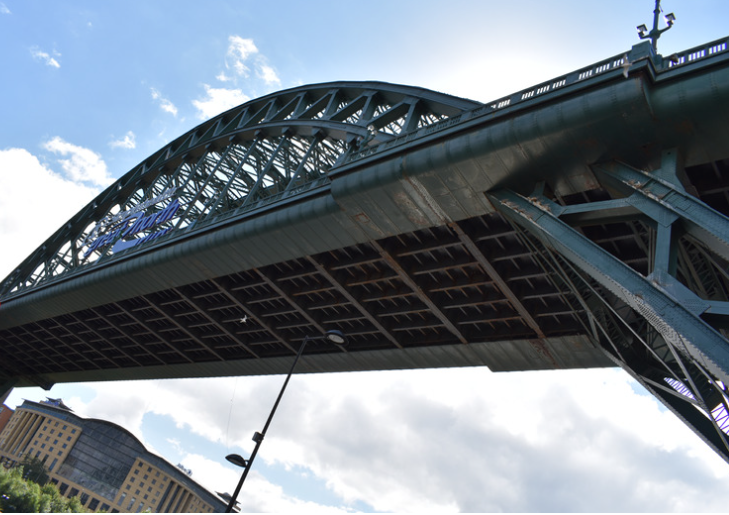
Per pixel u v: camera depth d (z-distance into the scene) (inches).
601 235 1253.1
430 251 1514.5
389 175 1267.2
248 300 2078.0
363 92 1861.5
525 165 1096.2
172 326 2527.1
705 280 1119.6
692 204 807.7
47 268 3201.3
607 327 1355.8
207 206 2186.3
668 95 923.4
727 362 637.3
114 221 2957.7
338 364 2201.0
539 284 1482.5
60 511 5615.2
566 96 1027.9
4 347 3558.1
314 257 1694.1
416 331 1907.0
